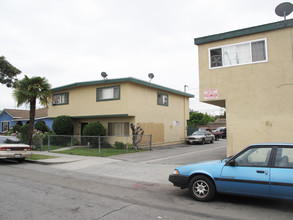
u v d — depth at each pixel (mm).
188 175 6281
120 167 11430
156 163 12305
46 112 26188
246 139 11656
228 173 5750
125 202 5980
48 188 7391
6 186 7605
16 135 19375
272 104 11266
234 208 5535
